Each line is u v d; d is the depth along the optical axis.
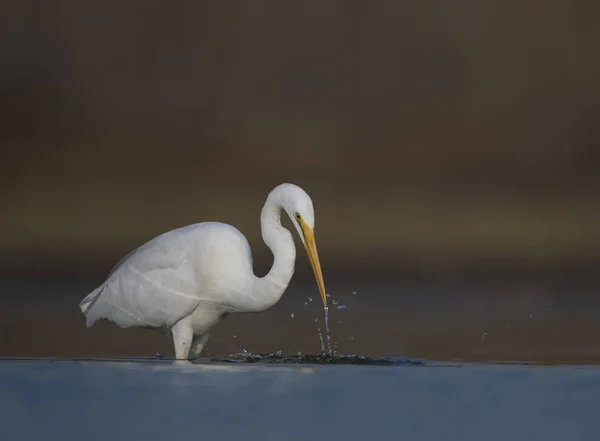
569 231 22.92
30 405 7.95
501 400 8.11
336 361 9.52
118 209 25.06
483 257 19.50
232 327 12.44
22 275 17.17
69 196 25.83
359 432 7.36
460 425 7.50
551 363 9.78
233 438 7.23
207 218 24.66
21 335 11.66
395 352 10.59
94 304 9.74
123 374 8.86
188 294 9.26
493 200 25.56
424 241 21.47
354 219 23.84
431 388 8.42
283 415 7.71
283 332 12.08
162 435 7.27
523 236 22.25
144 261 9.41
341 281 16.80
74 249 20.23
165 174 27.23
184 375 8.83
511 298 15.14
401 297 15.23
